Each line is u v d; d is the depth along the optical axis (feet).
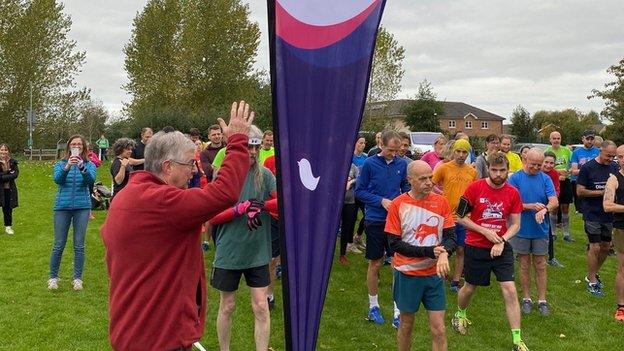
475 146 95.71
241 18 130.82
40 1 110.52
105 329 17.69
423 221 13.98
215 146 24.04
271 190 14.96
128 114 128.36
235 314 19.45
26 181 64.34
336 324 18.86
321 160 9.81
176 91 124.26
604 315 20.56
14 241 30.81
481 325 19.25
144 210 7.91
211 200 7.92
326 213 9.79
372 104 102.89
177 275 8.05
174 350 7.97
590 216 22.93
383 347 16.99
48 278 23.21
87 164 21.58
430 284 13.85
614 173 22.07
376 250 18.92
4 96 111.34
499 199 16.87
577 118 224.12
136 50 129.49
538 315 20.33
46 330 17.40
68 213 21.54
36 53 111.24
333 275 24.76
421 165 14.03
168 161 8.38
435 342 13.97
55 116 115.75
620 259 20.01
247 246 14.19
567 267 27.45
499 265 16.71
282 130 9.62
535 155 20.03
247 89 129.90
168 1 128.67
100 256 27.14
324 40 9.80
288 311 9.71
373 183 18.86
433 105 153.28
